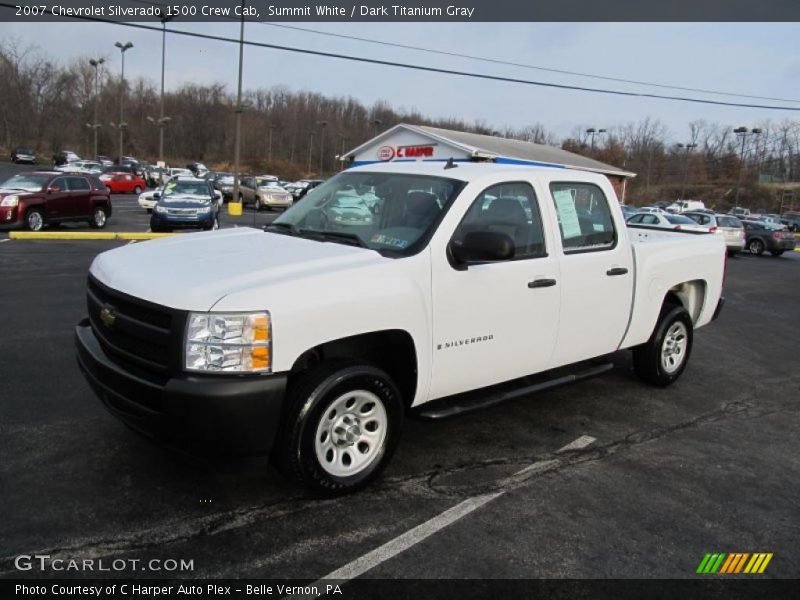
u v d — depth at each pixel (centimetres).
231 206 2945
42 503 343
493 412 530
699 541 345
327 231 432
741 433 516
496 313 423
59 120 7669
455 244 399
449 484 395
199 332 314
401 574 300
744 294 1418
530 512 365
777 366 756
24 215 1755
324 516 348
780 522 370
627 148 8900
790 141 8475
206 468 332
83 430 439
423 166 466
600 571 312
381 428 379
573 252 480
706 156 8925
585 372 519
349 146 10938
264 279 336
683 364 633
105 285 365
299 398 342
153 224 1898
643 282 546
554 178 476
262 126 10531
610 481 412
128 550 308
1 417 455
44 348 631
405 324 374
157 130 9875
